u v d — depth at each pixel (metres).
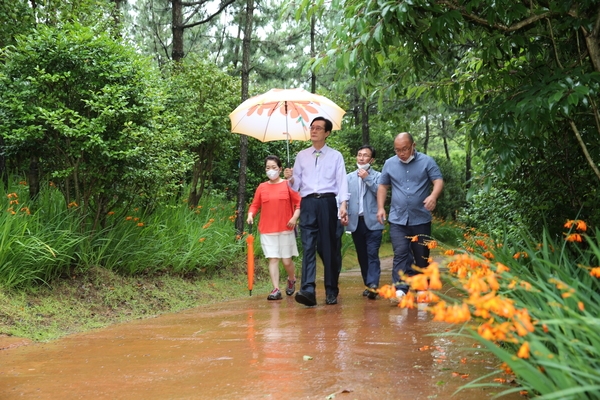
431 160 6.82
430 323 5.46
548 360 2.34
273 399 3.21
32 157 7.78
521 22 4.62
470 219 13.98
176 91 11.78
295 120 8.65
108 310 6.69
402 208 6.83
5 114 7.07
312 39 20.97
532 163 5.77
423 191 6.82
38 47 7.11
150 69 8.49
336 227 7.23
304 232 7.13
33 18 9.33
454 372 3.58
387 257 15.98
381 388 3.33
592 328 2.41
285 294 8.62
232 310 7.04
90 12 10.13
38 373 4.05
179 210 9.57
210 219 10.23
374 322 5.65
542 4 4.78
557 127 4.78
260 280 9.88
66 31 7.40
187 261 8.73
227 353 4.48
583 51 4.90
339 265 7.34
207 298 8.13
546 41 5.11
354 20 4.30
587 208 5.46
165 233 8.79
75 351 4.79
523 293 3.15
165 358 4.40
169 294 7.74
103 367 4.17
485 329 2.13
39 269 6.45
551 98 3.84
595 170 4.56
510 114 4.29
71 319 6.13
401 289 6.84
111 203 8.22
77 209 7.46
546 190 5.66
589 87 4.00
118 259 7.73
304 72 4.70
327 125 7.21
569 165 5.45
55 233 7.00
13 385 3.75
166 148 9.30
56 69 7.20
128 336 5.43
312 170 7.18
